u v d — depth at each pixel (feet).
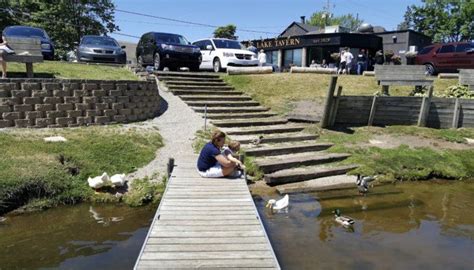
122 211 26.71
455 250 22.07
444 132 46.73
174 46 61.52
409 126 48.65
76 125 37.60
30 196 26.78
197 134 40.42
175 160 32.76
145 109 43.68
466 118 48.11
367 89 57.67
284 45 101.19
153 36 64.03
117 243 21.74
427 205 29.60
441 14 182.60
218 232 19.10
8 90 33.53
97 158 31.89
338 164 37.70
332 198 30.55
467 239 23.65
